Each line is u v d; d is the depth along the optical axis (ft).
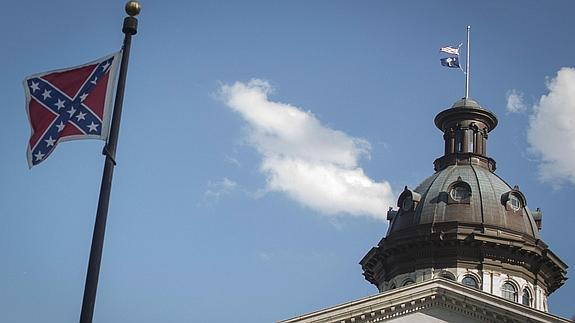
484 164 229.04
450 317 165.17
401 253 214.69
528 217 218.18
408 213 218.38
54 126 75.31
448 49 243.19
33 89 76.38
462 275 208.33
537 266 213.05
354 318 163.63
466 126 232.73
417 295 165.58
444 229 210.38
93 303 67.00
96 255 68.13
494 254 209.56
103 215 69.36
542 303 212.84
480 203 214.90
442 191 217.97
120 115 72.74
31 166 74.95
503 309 162.40
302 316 161.99
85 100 75.66
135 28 74.49
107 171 70.85
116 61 76.38
